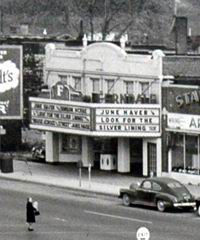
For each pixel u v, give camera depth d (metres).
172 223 53.66
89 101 72.69
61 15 143.12
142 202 59.19
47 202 61.91
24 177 72.44
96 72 75.31
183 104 68.69
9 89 80.69
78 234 50.38
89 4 133.88
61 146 79.19
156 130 70.38
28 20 144.75
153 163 71.38
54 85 74.81
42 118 75.44
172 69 70.69
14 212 58.06
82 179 71.12
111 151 75.31
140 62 71.81
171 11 141.38
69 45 92.12
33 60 91.31
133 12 135.38
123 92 73.50
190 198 57.88
